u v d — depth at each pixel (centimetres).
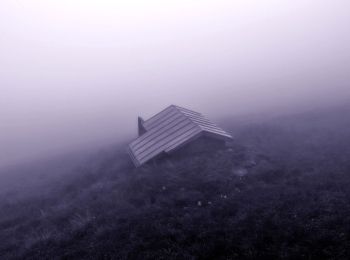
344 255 758
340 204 1023
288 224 934
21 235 1298
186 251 867
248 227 946
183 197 1239
